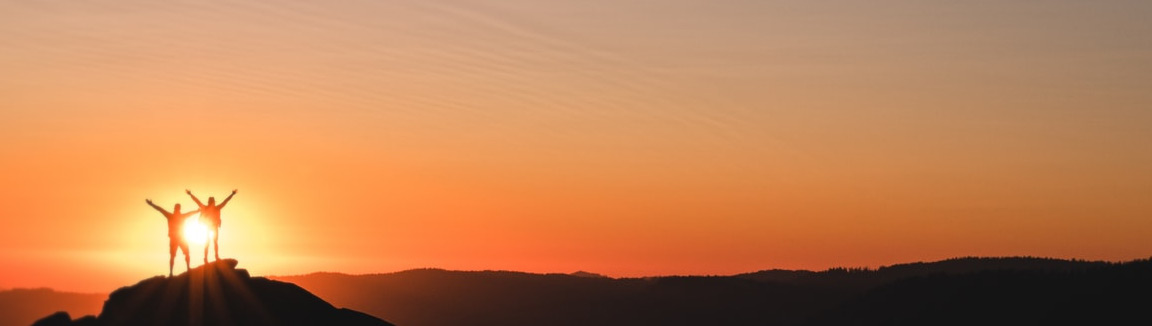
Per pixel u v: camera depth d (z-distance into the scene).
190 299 75.19
